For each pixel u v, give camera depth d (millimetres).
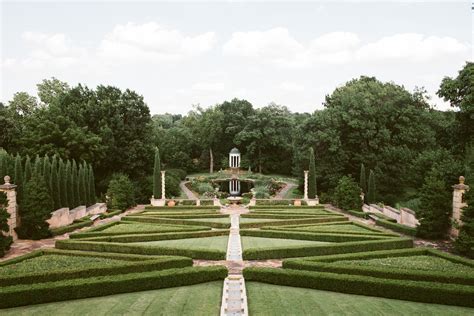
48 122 49031
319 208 44844
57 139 50000
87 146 50875
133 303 14812
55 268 18516
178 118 137875
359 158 53656
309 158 54719
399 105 55625
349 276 16703
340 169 54031
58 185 36156
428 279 17109
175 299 15227
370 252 21594
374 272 17688
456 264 19766
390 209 37062
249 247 24938
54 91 64375
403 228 30266
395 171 52000
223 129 86375
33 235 27672
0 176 32281
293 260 19250
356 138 53938
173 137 83750
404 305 14883
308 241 27078
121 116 59188
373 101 55500
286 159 81812
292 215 37594
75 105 55031
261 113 78812
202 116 84812
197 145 87688
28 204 27469
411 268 18750
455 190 26984
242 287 16703
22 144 50219
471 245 22016
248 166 80688
